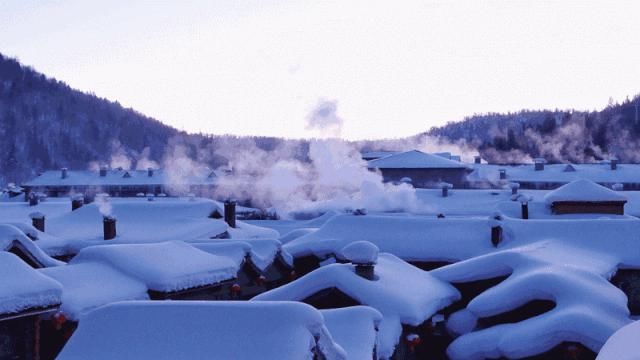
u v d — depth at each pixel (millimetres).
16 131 199375
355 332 14352
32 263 22312
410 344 17344
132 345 10227
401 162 80000
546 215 41625
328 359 10695
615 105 185375
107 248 20719
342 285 18297
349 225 30188
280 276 27391
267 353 9742
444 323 20234
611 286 18328
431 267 27688
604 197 41750
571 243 25359
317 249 28109
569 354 15086
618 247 24797
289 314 10367
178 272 20016
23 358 14344
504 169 84812
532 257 20875
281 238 33562
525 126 189375
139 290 19062
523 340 15750
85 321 10836
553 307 17734
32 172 185625
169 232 34188
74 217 38188
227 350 9875
